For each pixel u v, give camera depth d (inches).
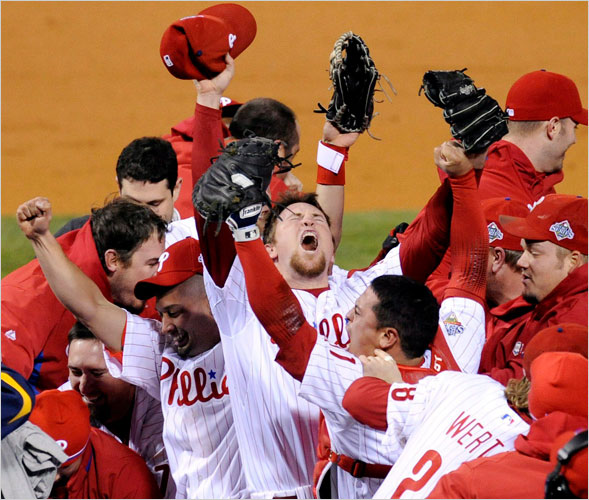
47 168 2476.6
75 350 726.5
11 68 3006.9
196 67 686.5
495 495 525.3
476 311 675.4
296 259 731.4
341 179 801.6
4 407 581.6
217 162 571.2
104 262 799.1
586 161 2303.2
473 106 631.2
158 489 719.7
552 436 530.6
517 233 744.3
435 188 2303.2
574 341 611.2
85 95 2869.1
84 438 657.6
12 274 818.2
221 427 703.1
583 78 2785.4
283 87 2847.0
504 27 3112.7
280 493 677.3
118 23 3284.9
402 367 633.0
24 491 600.1
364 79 746.8
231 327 660.1
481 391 597.6
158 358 722.2
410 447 585.3
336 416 611.5
